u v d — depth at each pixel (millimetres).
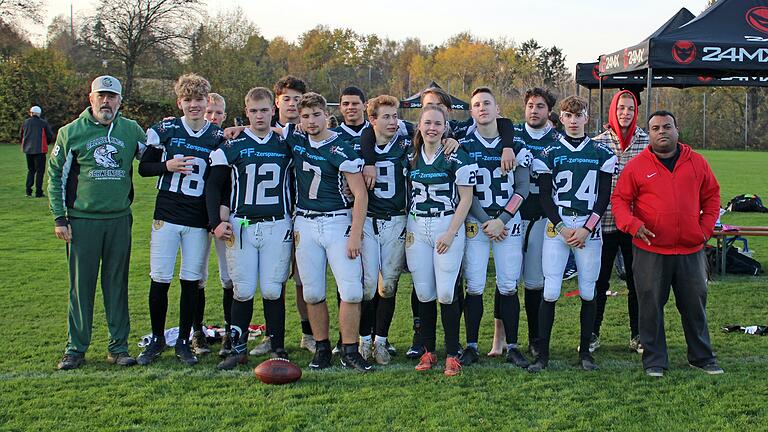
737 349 5285
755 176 23125
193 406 4082
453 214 4691
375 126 4840
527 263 5129
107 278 4996
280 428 3766
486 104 4773
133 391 4352
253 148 4742
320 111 4664
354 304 4797
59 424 3820
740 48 7766
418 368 4797
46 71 37031
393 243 4918
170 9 41594
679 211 4578
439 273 4711
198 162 4945
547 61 78875
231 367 4840
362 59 74250
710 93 45781
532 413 3971
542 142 5152
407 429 3752
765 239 10953
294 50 74312
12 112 35250
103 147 4844
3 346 5375
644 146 5551
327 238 4707
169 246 4926
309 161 4707
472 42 70938
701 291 4707
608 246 5316
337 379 4609
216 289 7555
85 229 4863
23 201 14531
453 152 4617
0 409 4035
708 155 36469
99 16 40688
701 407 4051
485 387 4430
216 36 47844
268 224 4781
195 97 4930
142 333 5820
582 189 4793
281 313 5004
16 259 9031
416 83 65500
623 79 13805
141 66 42344
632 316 5324
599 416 3926
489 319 6340
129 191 5031
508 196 4840
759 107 44719
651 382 4508
